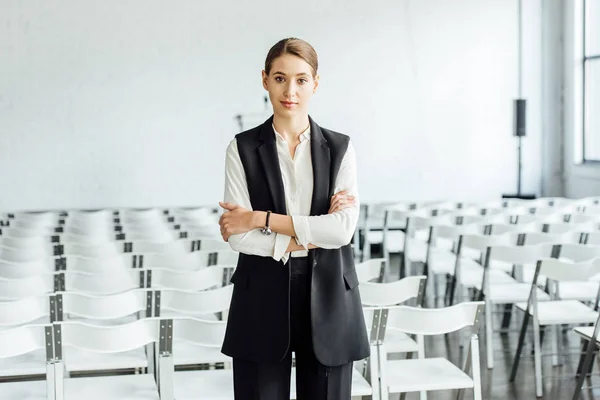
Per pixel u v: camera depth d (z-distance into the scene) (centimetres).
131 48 1039
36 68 1021
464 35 1092
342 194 216
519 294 502
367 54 1077
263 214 208
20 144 1026
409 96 1088
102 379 327
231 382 327
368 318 311
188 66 1051
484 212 766
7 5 1010
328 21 1067
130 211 858
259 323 212
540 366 440
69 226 705
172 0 1042
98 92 1037
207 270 427
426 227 658
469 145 1104
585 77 1087
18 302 342
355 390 315
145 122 1048
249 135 220
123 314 357
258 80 1065
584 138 1095
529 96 1110
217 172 1066
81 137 1038
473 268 588
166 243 546
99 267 461
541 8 1102
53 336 290
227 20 1054
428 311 312
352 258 223
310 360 217
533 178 1123
